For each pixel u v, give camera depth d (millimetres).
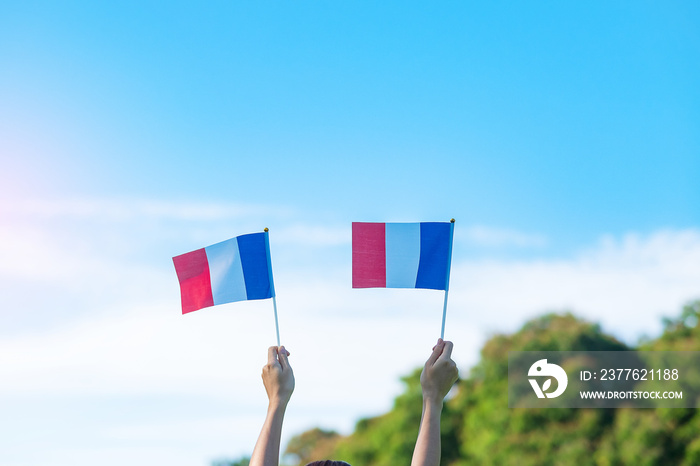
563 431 23234
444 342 2793
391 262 4551
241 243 4758
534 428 23656
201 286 4762
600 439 22797
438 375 2713
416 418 25906
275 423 2699
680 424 22094
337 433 28875
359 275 4547
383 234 4574
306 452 28688
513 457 23453
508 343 25438
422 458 2557
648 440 22031
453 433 25062
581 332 24891
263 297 4699
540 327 25562
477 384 25453
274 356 2871
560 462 22797
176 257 4781
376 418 27312
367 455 26547
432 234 4555
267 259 4730
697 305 24062
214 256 4773
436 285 4508
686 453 21656
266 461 2605
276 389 2795
